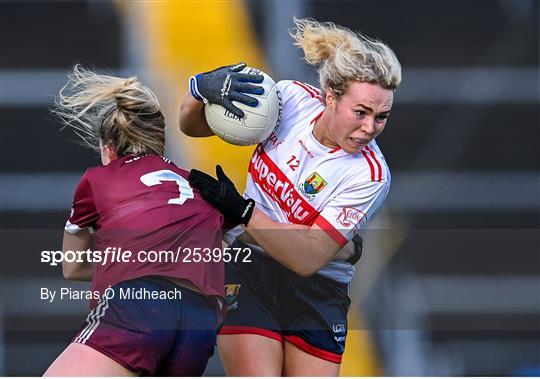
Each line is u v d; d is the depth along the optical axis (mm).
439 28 36750
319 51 12289
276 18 34188
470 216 29859
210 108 12578
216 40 33531
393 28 36594
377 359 17109
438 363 19391
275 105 12516
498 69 35031
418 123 33500
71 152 31641
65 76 33625
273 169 12906
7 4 35406
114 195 12055
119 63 34312
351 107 11883
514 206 30391
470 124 33656
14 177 30531
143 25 34656
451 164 32406
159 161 12508
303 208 12789
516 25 36781
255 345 13016
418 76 34719
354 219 12594
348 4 36812
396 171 31750
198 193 12367
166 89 32125
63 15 35781
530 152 32781
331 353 13406
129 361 11570
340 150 12641
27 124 32312
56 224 28641
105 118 12539
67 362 11508
